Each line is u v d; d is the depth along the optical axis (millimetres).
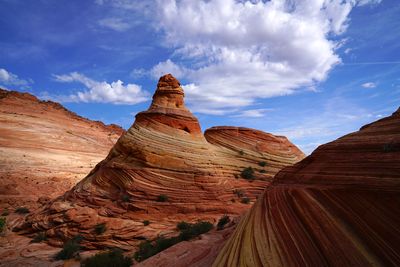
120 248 19297
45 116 85625
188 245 13672
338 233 5480
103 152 80625
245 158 32938
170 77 32719
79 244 19812
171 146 27844
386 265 4441
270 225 7414
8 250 19594
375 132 7777
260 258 6383
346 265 4816
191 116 31547
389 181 5703
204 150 29594
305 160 9648
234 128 36188
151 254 16281
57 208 23875
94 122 108188
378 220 5188
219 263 8344
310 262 5328
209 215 23891
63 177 51094
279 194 8789
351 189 6320
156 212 23266
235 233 9602
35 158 57625
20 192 39781
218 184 26953
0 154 53938
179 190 25203
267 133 36969
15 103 85062
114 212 22953
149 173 25594
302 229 6301
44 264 17219
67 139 77250
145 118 30328
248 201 27047
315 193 7113
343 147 8102
